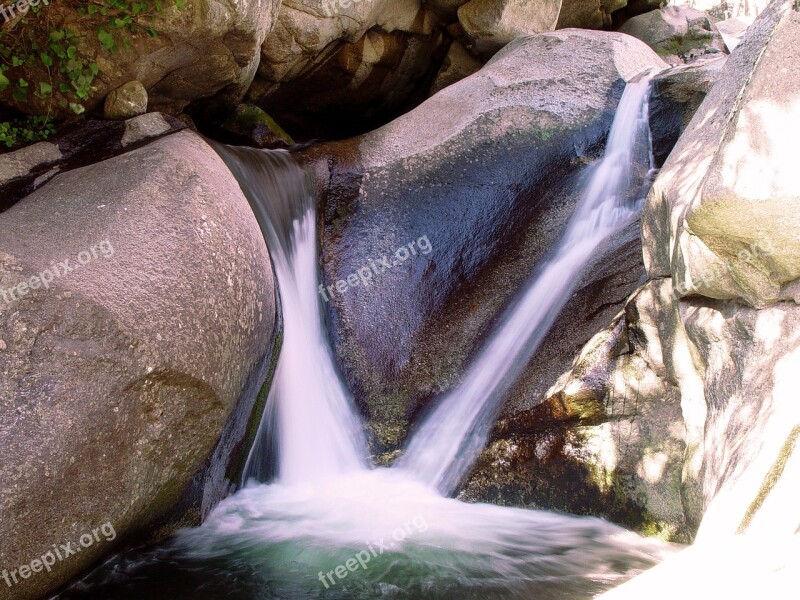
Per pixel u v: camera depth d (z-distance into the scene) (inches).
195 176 168.1
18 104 195.9
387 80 322.7
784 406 112.6
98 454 127.3
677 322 157.2
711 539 107.7
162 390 137.6
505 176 237.5
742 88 151.1
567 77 254.2
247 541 163.9
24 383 119.7
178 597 140.3
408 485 193.0
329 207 235.8
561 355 186.4
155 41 200.8
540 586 144.3
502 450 183.5
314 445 200.8
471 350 213.2
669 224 150.9
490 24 303.3
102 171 169.0
